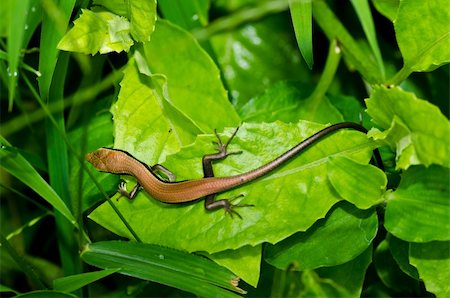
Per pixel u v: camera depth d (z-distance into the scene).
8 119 0.67
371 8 0.66
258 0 0.66
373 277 0.62
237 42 0.67
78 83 0.66
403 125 0.53
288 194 0.56
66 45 0.55
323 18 0.61
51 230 0.67
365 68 0.61
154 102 0.58
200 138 0.57
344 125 0.56
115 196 0.57
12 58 0.53
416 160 0.53
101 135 0.61
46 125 0.59
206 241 0.56
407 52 0.57
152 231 0.57
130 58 0.58
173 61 0.59
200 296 0.55
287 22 0.68
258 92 0.67
